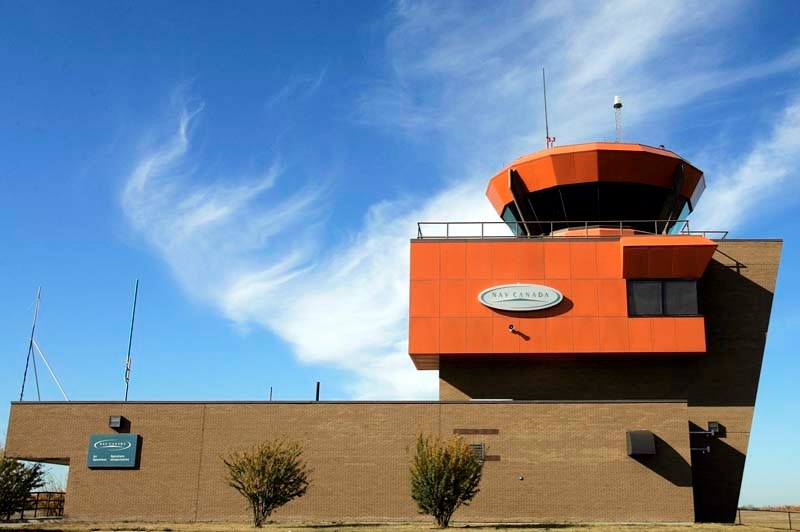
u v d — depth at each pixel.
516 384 41.16
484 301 40.28
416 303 40.50
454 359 41.22
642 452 36.03
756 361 41.06
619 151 41.91
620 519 35.91
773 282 42.00
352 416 37.88
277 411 38.25
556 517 36.06
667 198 43.34
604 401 37.25
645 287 40.06
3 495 31.88
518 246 41.00
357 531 30.45
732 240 42.59
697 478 40.06
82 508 37.72
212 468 37.84
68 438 38.62
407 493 36.84
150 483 37.88
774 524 48.03
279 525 34.38
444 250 41.19
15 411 39.03
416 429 37.53
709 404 40.56
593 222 43.72
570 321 39.81
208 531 30.98
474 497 36.44
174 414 38.62
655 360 41.06
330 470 37.31
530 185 43.97
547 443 36.94
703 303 41.88
